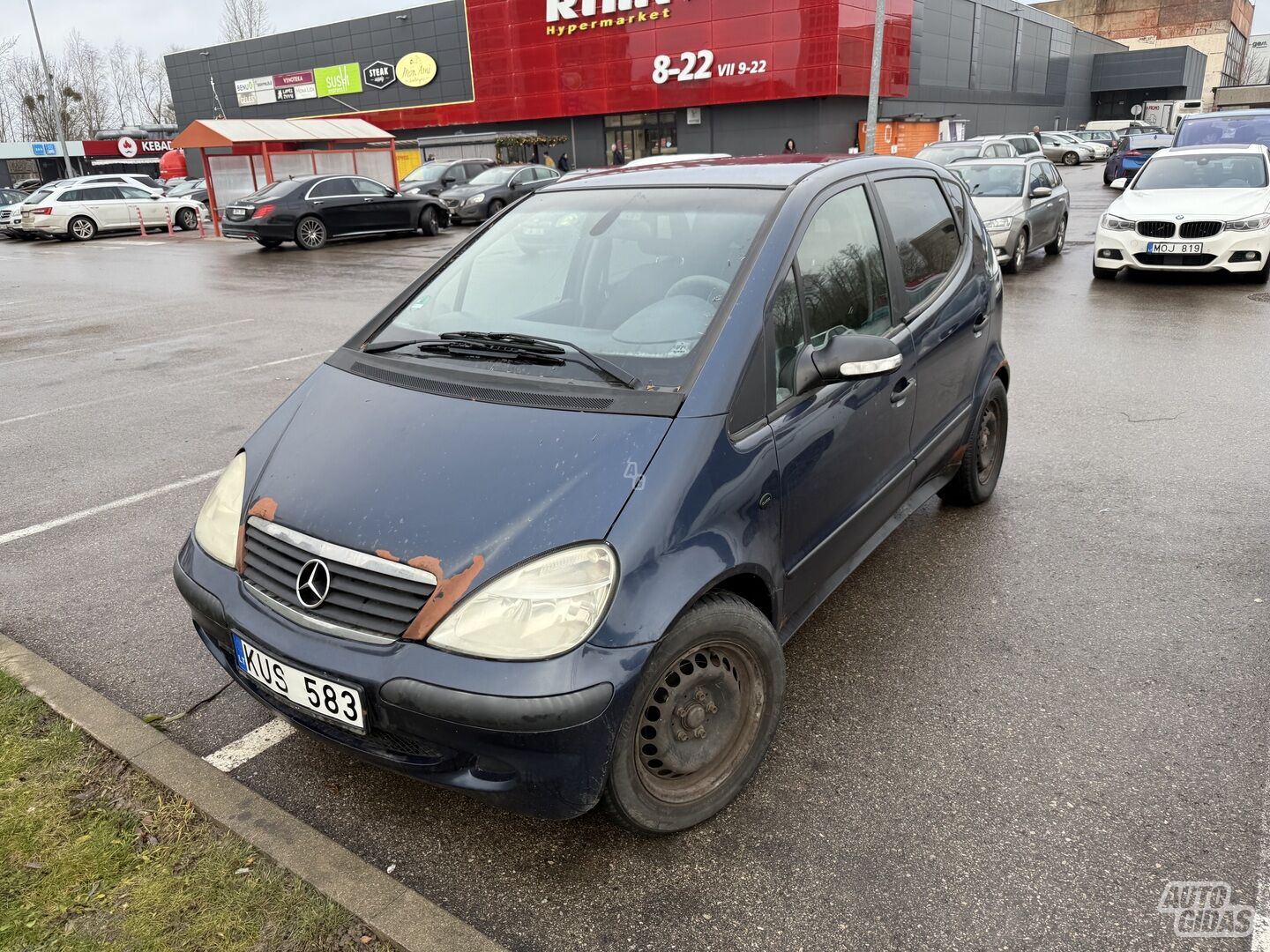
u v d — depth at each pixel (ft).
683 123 111.34
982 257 13.53
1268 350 23.97
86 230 79.87
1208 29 254.68
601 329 8.87
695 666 7.48
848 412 9.40
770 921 6.95
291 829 7.80
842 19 97.86
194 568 8.21
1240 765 8.45
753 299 8.38
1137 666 10.11
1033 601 11.64
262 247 66.08
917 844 7.66
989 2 133.08
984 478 14.55
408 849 7.82
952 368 12.07
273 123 79.30
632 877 7.43
